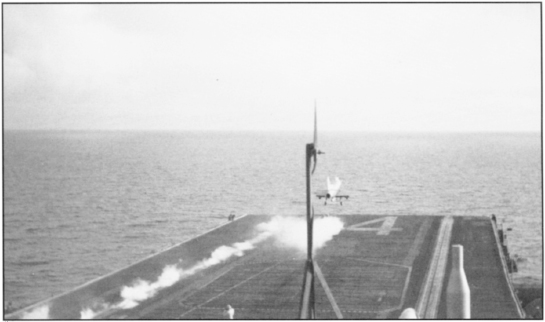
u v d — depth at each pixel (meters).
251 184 164.12
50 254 91.88
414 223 91.31
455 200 125.06
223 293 58.94
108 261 90.44
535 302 67.06
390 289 59.66
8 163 145.00
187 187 152.62
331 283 61.50
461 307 45.19
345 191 136.12
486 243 78.31
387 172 164.25
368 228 88.56
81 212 114.44
